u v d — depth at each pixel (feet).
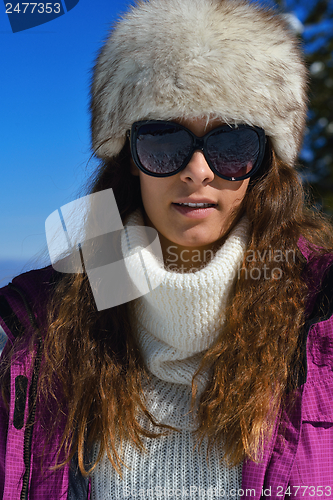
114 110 3.41
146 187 3.44
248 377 3.26
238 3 3.32
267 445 3.17
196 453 3.30
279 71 3.23
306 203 4.53
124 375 3.53
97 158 4.08
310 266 3.63
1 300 3.82
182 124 3.18
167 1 3.23
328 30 15.34
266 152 3.74
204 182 3.22
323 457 3.16
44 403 3.46
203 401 3.38
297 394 3.26
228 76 2.98
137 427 3.34
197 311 3.27
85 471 3.27
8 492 3.21
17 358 3.51
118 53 3.31
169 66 3.01
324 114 15.23
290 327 3.39
